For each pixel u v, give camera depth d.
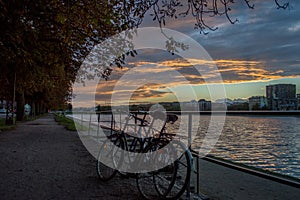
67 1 6.08
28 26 9.57
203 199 4.21
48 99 38.44
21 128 20.31
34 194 4.48
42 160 7.48
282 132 15.66
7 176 5.64
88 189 4.80
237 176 5.73
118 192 4.64
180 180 4.19
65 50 10.95
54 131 17.58
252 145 11.60
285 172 7.07
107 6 6.14
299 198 4.36
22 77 18.34
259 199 4.32
